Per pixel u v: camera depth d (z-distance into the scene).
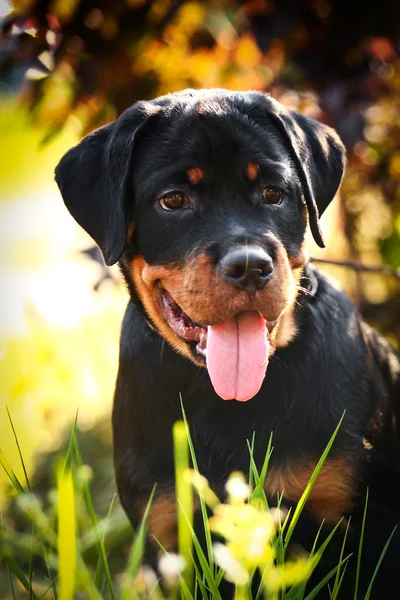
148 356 3.37
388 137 5.02
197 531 3.29
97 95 4.69
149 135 3.26
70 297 8.33
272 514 3.22
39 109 4.78
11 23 4.46
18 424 5.80
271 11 4.90
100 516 4.44
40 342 5.75
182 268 3.08
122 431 3.44
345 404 3.30
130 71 4.71
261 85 4.77
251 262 2.89
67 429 5.21
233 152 3.13
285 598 2.52
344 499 3.23
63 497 2.16
